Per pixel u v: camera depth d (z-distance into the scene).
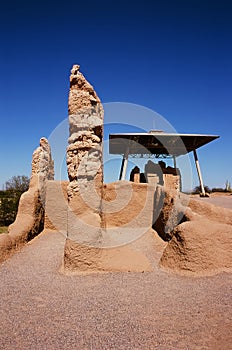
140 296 5.53
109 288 5.98
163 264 7.38
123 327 4.37
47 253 9.24
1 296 5.69
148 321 4.54
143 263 7.31
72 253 7.01
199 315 4.70
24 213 11.30
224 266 6.72
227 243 6.99
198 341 3.96
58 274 6.96
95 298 5.48
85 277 6.65
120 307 5.06
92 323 4.52
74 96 7.73
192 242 6.82
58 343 3.99
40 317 4.76
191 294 5.56
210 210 9.50
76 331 4.28
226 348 3.79
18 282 6.48
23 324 4.54
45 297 5.59
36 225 11.75
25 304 5.29
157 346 3.86
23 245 10.05
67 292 5.81
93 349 3.83
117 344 3.93
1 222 19.52
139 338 4.06
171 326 4.37
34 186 12.18
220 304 5.08
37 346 3.93
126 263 7.21
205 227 7.10
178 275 6.67
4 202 19.89
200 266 6.64
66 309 5.04
